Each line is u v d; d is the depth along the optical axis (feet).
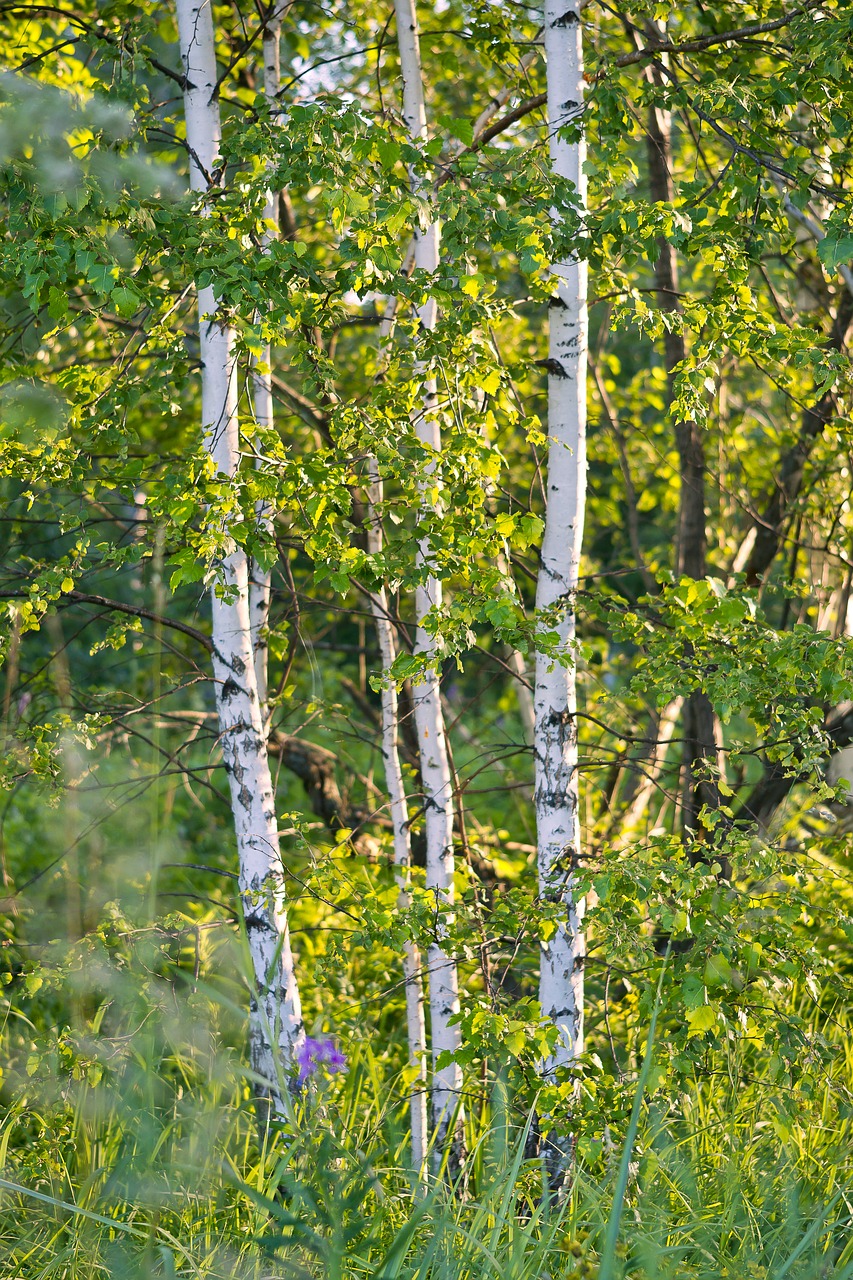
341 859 26.66
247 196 20.62
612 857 21.38
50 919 21.49
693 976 19.98
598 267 23.88
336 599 36.47
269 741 30.25
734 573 24.75
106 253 18.80
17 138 18.75
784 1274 17.12
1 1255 19.01
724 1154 21.94
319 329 25.07
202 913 34.99
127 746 25.25
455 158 21.09
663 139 31.65
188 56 24.52
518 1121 22.82
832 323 31.01
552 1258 18.53
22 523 27.91
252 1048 24.03
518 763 53.16
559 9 22.95
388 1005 30.50
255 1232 18.24
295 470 20.70
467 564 21.50
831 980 24.23
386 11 32.99
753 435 38.73
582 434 23.99
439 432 25.46
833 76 20.90
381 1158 21.54
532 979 29.45
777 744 22.56
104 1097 19.89
